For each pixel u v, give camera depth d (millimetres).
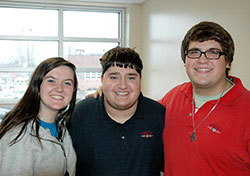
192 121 1244
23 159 1073
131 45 4445
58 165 1217
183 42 1281
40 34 4336
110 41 4641
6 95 4250
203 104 1234
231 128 1113
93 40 4555
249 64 1933
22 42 4262
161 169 1476
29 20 4273
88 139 1326
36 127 1162
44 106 1271
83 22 4520
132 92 1245
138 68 1252
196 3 2639
